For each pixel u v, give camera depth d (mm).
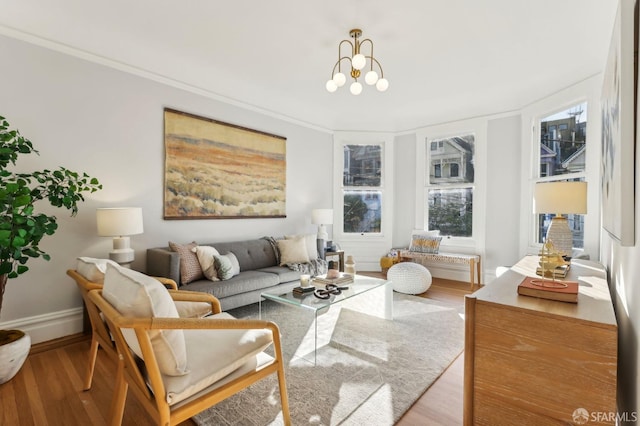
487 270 4547
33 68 2488
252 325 1381
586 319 1116
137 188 3088
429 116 5051
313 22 2662
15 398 1775
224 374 1311
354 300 3336
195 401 1220
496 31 2771
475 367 1335
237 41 2975
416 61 3361
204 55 3252
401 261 5027
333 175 5449
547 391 1184
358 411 1688
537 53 3162
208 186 3676
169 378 1190
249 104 4141
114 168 2926
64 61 2635
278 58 3316
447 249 4914
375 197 5547
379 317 3119
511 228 4332
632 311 1203
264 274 3379
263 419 1622
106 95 2873
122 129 2977
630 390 1219
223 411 1683
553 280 1484
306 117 4957
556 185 2449
